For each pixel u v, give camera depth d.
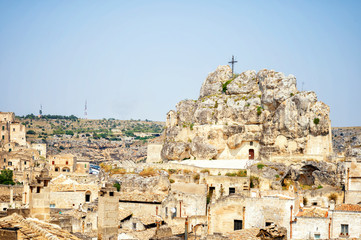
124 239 78.31
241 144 170.38
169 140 180.12
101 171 165.25
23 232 39.06
